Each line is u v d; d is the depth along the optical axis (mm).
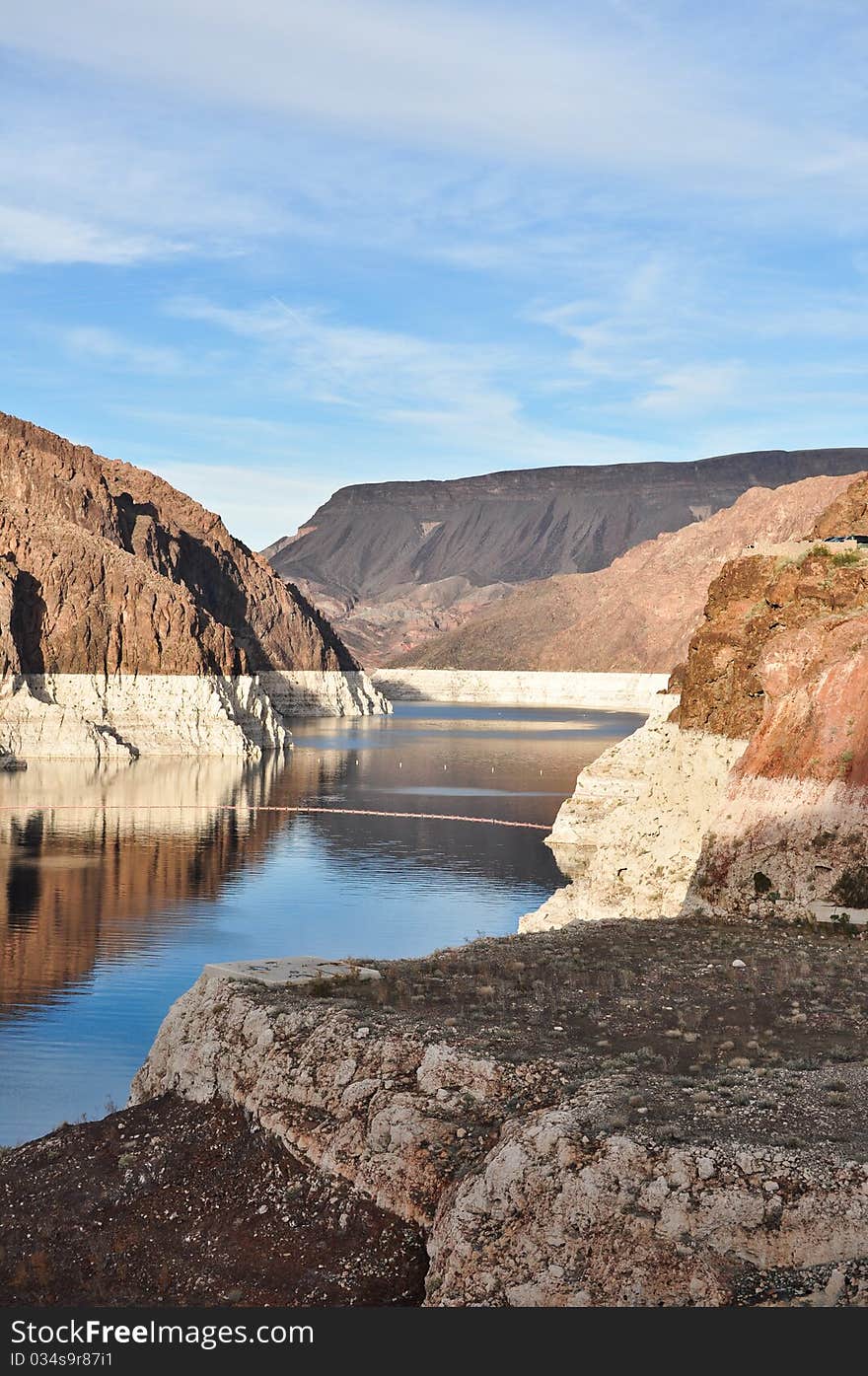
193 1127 23750
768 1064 21078
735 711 47406
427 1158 19562
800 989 26359
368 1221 19703
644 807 54031
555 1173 17469
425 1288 17984
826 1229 16188
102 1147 24094
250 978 26906
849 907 33781
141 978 56656
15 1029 48500
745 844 37156
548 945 31500
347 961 29719
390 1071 21578
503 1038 22375
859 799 35219
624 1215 16734
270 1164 21828
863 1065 20797
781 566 49531
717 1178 16859
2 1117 38469
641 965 29016
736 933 33062
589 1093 19453
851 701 37031
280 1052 23250
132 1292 20125
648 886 49656
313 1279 19125
